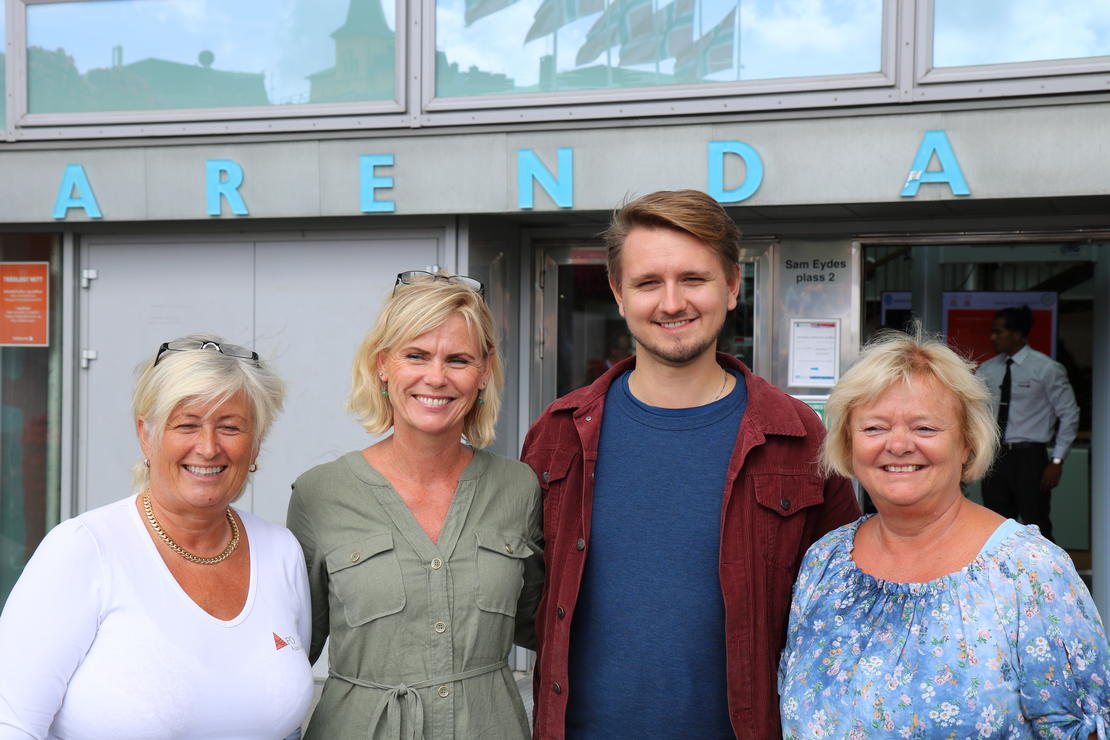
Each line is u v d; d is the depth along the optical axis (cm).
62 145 521
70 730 184
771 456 225
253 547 212
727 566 215
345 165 488
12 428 559
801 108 434
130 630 188
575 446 236
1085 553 718
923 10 416
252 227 523
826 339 509
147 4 518
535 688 241
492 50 477
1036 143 406
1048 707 170
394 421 229
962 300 720
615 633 219
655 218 219
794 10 439
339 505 225
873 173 427
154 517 201
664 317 221
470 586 220
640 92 452
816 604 199
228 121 500
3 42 530
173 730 186
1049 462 680
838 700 184
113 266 543
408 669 214
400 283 232
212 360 199
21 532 559
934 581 183
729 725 216
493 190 473
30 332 554
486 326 229
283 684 201
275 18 504
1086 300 707
